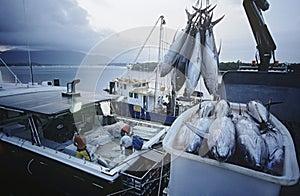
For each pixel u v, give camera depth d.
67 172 2.46
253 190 1.30
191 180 1.50
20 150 2.92
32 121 2.86
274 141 1.53
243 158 1.35
